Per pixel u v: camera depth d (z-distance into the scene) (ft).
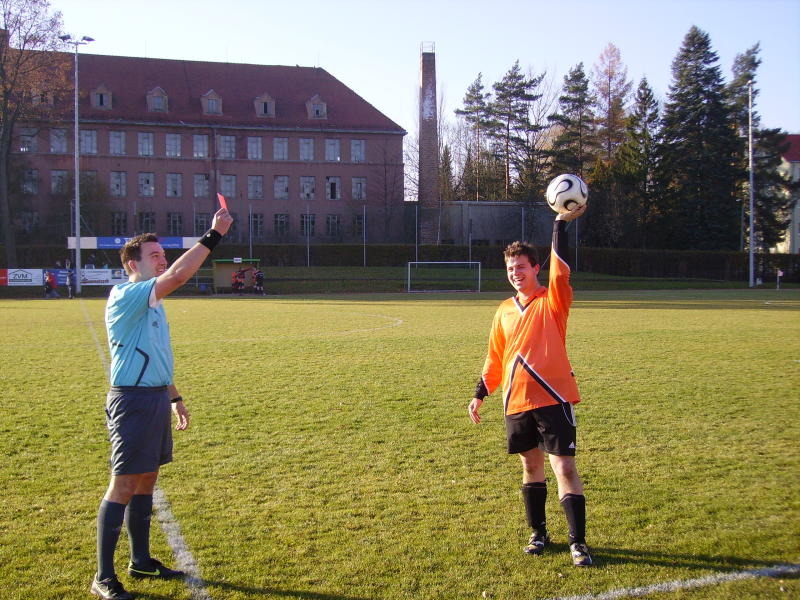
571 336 57.00
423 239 220.64
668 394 32.17
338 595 13.48
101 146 213.05
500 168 254.88
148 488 14.44
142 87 221.87
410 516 17.33
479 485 19.60
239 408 29.48
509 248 16.37
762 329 63.05
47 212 206.69
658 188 228.43
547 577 14.15
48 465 21.42
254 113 226.99
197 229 221.46
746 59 230.89
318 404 30.30
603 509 17.69
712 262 212.43
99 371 39.50
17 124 190.39
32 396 32.09
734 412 28.40
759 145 224.94
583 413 28.22
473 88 276.41
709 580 13.94
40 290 149.28
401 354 46.70
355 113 234.17
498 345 16.65
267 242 224.53
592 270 205.98
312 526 16.72
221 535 16.22
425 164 219.20
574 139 234.17
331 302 116.67
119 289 14.02
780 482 19.67
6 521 17.02
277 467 21.27
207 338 57.00
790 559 14.84
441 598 13.34
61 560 15.02
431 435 24.98
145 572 14.24
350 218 230.48
